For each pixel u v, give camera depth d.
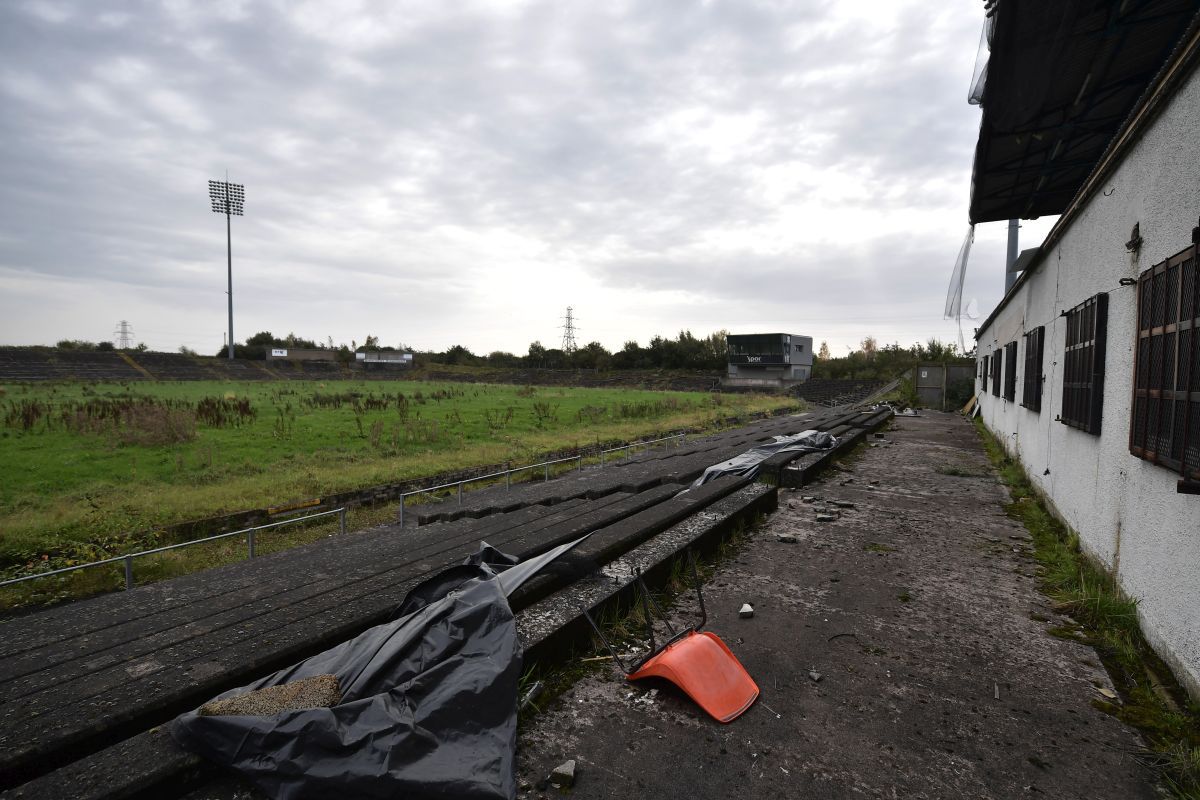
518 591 4.14
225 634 3.54
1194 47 3.11
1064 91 5.62
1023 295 9.74
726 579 5.17
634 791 2.54
